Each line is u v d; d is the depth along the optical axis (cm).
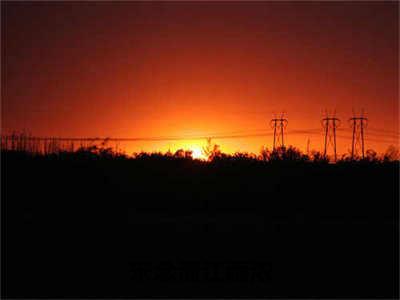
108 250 2555
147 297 1986
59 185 4128
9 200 3728
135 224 3059
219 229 2947
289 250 2580
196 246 2630
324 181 4850
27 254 2472
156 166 5038
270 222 3158
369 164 5100
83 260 2405
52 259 2412
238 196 4431
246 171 5169
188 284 2134
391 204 4222
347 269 2309
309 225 3072
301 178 4894
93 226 3008
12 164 4322
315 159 5316
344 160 5262
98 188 4225
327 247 2628
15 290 2044
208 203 4206
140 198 4294
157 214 3591
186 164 5150
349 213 3816
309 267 2342
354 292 2050
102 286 2105
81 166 4522
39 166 4388
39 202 3762
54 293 2016
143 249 2570
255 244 2667
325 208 4056
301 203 4234
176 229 2939
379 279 2200
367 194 4569
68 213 3425
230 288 2086
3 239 2681
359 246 2641
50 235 2788
